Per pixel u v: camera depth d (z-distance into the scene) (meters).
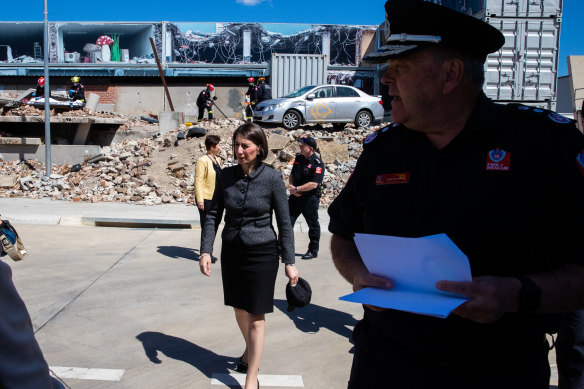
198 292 5.37
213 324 4.48
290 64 21.66
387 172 1.60
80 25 22.81
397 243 1.38
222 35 23.27
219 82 23.30
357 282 1.59
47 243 7.51
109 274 5.98
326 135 14.85
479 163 1.42
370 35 23.50
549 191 1.35
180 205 11.05
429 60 1.42
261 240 3.11
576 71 13.49
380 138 1.70
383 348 1.61
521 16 13.34
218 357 3.80
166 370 3.57
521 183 1.36
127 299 5.09
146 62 23.11
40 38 22.67
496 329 1.41
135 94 22.98
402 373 1.54
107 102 22.86
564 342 2.51
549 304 1.29
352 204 1.78
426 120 1.47
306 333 4.31
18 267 6.12
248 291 3.12
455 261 1.28
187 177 12.42
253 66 23.09
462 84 1.43
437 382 1.48
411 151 1.56
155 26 22.92
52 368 3.55
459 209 1.42
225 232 3.20
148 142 14.34
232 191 3.19
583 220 1.30
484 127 1.42
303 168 6.67
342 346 4.05
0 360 1.07
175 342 4.06
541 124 1.39
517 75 13.65
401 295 1.41
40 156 13.91
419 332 1.49
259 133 3.16
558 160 1.33
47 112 12.66
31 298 5.02
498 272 1.39
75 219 9.18
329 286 5.71
